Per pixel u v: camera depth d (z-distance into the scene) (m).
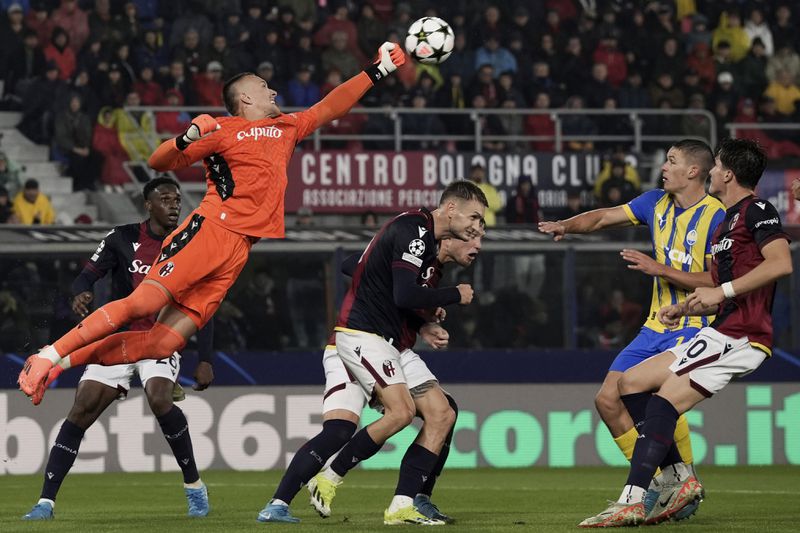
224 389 48.00
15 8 67.06
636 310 51.47
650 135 69.12
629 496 24.14
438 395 25.41
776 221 24.45
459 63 72.25
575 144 68.00
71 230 49.88
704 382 24.53
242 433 48.06
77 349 24.34
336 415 25.59
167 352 24.75
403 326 25.38
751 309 24.61
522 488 38.91
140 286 24.38
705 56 75.94
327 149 64.19
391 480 42.62
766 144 73.00
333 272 50.00
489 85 69.69
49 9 69.44
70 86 65.25
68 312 47.75
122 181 65.12
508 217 62.75
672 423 24.42
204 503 28.66
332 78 70.44
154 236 30.03
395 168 63.16
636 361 28.11
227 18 70.62
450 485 40.31
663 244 28.42
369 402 25.72
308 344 49.94
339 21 72.50
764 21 79.00
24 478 44.56
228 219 24.72
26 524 26.02
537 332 50.97
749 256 24.77
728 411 50.00
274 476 44.69
